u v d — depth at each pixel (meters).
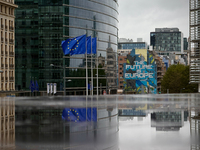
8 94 101.88
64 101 40.41
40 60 119.56
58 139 11.78
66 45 51.44
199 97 51.97
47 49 119.88
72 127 14.86
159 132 13.18
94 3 133.00
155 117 18.77
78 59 125.50
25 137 12.24
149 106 28.53
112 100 41.97
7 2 103.31
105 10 140.00
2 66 100.88
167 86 136.12
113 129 14.13
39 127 14.98
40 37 119.88
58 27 120.31
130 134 12.77
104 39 139.62
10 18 106.06
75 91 124.06
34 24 119.88
